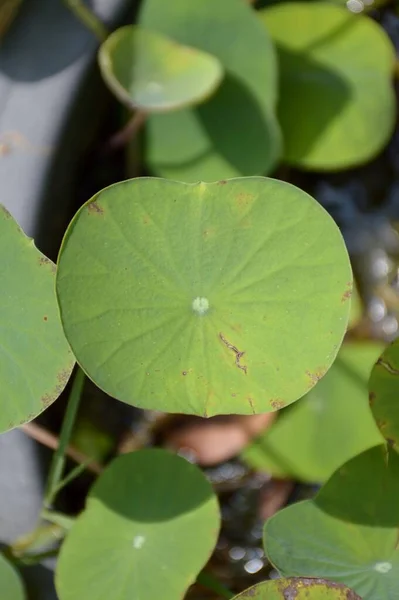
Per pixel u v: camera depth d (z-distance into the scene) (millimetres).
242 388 1005
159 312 1000
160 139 1173
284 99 1196
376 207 1260
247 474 1235
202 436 1222
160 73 1110
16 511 1131
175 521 1069
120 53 1104
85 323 990
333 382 1184
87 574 1067
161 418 1224
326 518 1049
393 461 1055
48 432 1128
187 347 1004
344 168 1258
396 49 1245
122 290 995
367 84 1195
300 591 1014
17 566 1134
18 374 1010
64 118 1113
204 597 1202
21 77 1114
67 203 1156
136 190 985
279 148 1151
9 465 1123
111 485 1080
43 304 1005
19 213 1106
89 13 1117
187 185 985
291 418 1189
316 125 1198
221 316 1003
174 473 1077
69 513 1175
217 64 1104
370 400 1036
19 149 1108
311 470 1183
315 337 997
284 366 1001
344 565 1038
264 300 1000
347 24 1190
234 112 1156
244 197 988
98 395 1212
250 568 1221
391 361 1032
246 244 995
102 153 1190
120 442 1221
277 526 1044
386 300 1246
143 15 1139
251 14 1135
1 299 1008
